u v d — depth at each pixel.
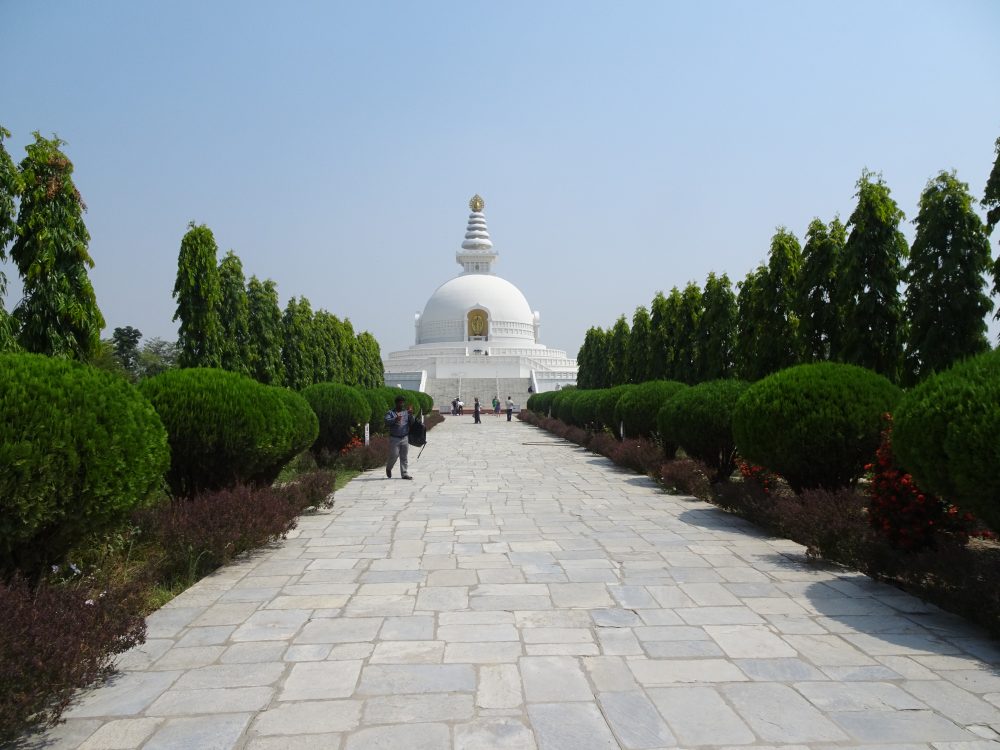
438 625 6.44
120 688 5.10
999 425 5.99
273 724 4.53
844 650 5.80
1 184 12.02
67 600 5.29
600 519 11.98
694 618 6.62
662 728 4.45
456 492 15.43
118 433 6.43
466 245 97.06
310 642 6.01
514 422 51.69
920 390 7.20
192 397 9.96
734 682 5.16
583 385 50.84
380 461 20.38
